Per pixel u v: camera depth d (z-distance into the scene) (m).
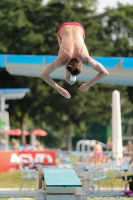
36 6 87.38
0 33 84.06
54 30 85.81
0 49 83.25
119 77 33.22
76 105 88.12
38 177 22.86
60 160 62.97
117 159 38.16
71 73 15.67
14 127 106.50
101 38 93.94
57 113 96.12
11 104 87.38
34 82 85.56
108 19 93.12
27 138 105.44
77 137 120.75
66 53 15.88
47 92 87.62
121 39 92.38
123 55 92.12
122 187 33.38
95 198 27.47
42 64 32.94
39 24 86.56
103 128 80.69
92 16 90.50
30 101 87.62
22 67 33.81
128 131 78.88
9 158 42.78
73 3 89.19
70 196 18.56
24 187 33.94
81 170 31.16
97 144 43.94
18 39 83.62
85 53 16.03
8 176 37.09
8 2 86.00
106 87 89.00
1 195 29.83
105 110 92.00
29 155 44.62
